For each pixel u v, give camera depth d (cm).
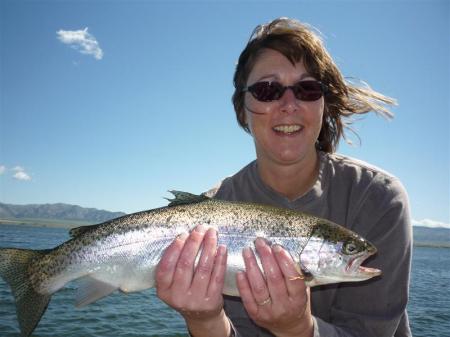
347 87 66
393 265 53
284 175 59
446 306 271
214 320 51
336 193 60
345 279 55
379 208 55
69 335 155
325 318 60
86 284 62
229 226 59
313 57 58
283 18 60
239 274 50
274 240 58
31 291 63
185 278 49
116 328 169
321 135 68
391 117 71
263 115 57
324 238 56
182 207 61
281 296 48
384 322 52
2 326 160
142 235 61
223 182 69
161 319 188
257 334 60
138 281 61
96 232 63
